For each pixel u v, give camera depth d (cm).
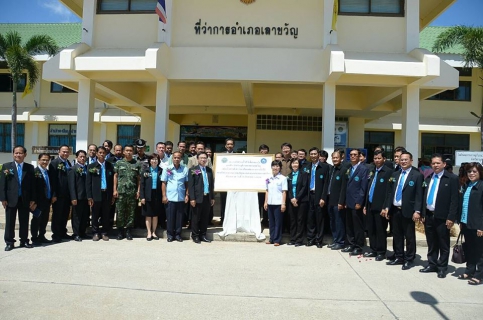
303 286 546
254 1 1016
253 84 1213
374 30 1026
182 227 887
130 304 464
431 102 2089
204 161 836
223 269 621
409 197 651
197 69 997
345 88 1338
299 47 1010
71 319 418
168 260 667
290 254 738
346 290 534
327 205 807
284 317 436
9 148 2256
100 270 598
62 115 2150
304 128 1628
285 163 884
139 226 895
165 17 970
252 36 1014
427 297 512
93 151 852
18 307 447
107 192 826
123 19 1059
